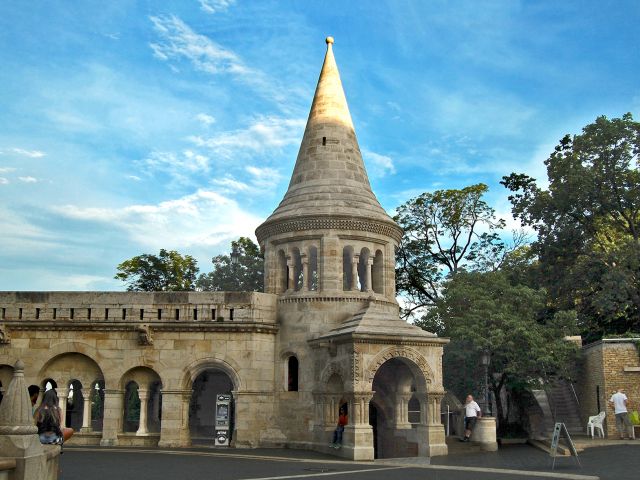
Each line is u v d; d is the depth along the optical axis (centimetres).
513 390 3659
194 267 6706
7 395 1391
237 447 3206
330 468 2327
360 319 2975
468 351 3500
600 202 4284
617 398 3120
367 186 3653
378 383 3331
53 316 3428
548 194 4569
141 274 6419
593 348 3525
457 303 3791
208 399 4331
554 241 4472
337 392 3067
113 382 3347
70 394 4284
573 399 4006
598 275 4341
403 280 5334
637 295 4225
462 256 5369
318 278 3356
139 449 3084
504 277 3891
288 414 3288
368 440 2717
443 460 2614
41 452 1427
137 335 3372
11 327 3409
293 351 3309
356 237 3394
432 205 5366
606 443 2959
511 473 2158
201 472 2172
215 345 3334
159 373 3328
